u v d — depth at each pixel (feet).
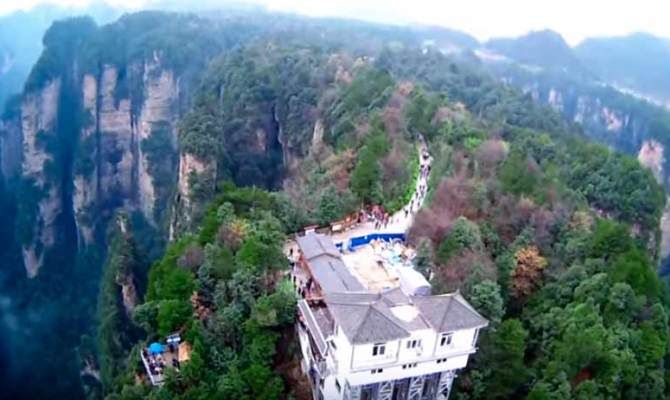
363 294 197.36
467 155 343.67
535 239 271.28
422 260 245.86
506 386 207.00
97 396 358.23
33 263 556.51
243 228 244.83
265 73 581.94
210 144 468.34
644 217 369.50
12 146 595.06
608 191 377.30
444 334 184.44
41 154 595.06
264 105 565.53
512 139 429.38
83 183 605.73
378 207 305.73
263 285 218.59
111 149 645.10
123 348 356.18
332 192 295.07
